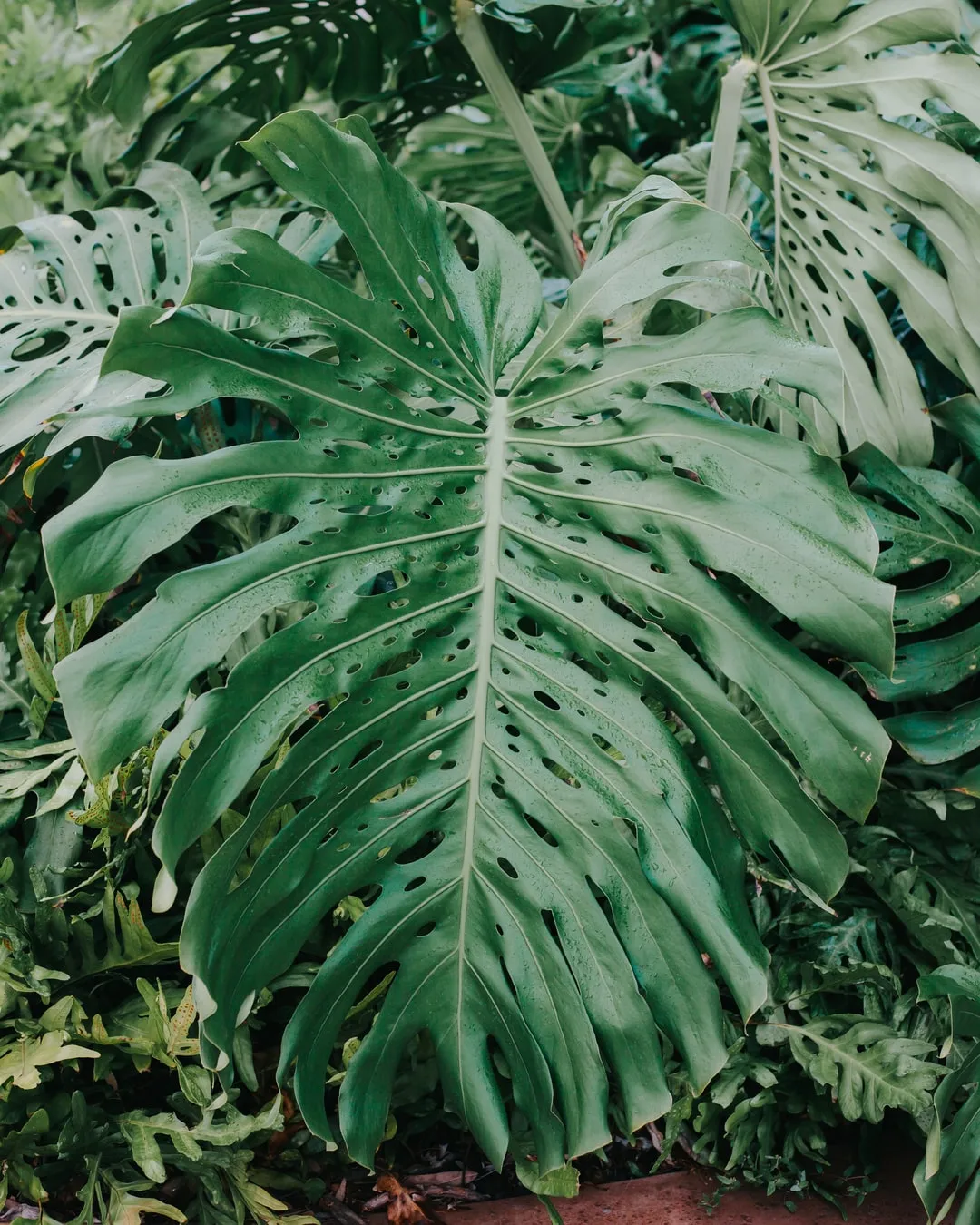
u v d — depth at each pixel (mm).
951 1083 1187
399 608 1085
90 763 907
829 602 1036
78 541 930
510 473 1146
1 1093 1104
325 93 2264
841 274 1537
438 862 1129
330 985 1096
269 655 1011
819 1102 1345
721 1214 1297
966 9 1984
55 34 2564
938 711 1345
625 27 2023
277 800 1024
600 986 1107
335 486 1067
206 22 1722
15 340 1391
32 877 1232
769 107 1494
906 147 1407
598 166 1878
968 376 1448
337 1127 1327
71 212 1525
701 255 1108
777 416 1504
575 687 1120
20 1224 1088
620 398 1135
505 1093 1344
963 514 1376
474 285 1184
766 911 1383
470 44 1752
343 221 1067
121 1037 1152
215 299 1012
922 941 1370
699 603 1091
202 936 976
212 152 1897
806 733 1062
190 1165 1172
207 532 1673
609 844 1110
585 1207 1305
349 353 1092
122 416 987
